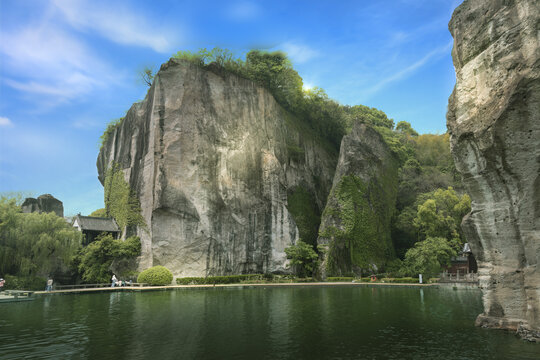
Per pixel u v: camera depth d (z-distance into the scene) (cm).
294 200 5575
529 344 1218
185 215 4378
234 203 4747
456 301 2502
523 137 1252
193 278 4100
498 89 1349
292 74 6366
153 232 4259
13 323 1736
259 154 5244
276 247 4900
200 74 4981
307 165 6141
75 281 4459
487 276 1508
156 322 1725
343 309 2120
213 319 1798
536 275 1276
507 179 1342
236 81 5350
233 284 3934
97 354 1184
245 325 1642
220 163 4791
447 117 1622
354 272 4722
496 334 1380
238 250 4619
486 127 1336
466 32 1548
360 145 5491
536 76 1184
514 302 1405
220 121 4978
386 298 2689
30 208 5084
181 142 4588
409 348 1221
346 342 1316
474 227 1551
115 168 5325
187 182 4491
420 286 3719
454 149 1543
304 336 1416
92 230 4694
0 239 3509
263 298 2708
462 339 1323
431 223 4881
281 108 6056
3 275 3522
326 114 6962
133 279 4222
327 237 4797
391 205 5741
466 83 1506
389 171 5919
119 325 1659
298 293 3100
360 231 4950
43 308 2258
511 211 1370
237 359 1119
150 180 4556
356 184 5175
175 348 1248
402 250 5584
